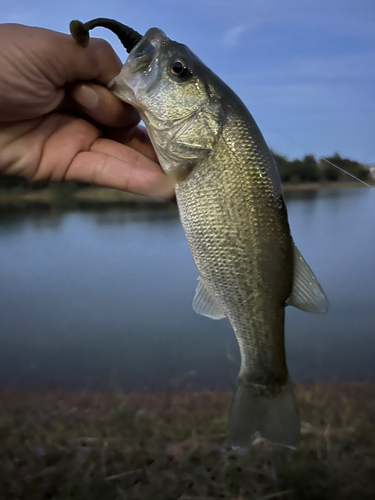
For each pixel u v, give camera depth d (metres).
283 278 0.23
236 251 0.23
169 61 0.23
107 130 0.31
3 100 0.25
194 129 0.23
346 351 0.52
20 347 0.52
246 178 0.22
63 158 0.29
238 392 0.24
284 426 0.24
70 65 0.24
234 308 0.23
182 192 0.24
